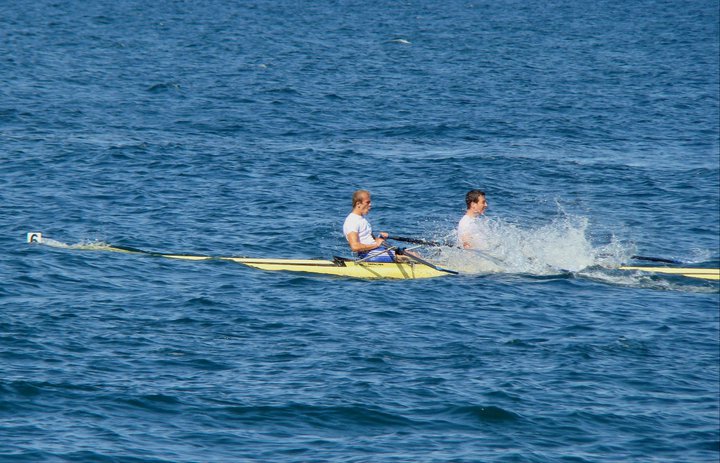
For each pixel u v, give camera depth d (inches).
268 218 2869.1
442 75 7180.1
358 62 7795.3
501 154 4242.1
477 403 1430.9
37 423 1277.1
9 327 1660.9
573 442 1321.4
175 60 7485.2
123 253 2287.2
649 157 4293.8
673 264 2539.4
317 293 2050.9
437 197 3324.3
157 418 1327.5
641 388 1540.4
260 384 1475.1
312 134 4650.6
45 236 2468.0
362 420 1355.8
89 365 1512.1
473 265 2357.3
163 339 1669.5
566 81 7145.7
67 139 4065.0
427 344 1718.8
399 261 2335.1
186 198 3078.2
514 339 1768.0
